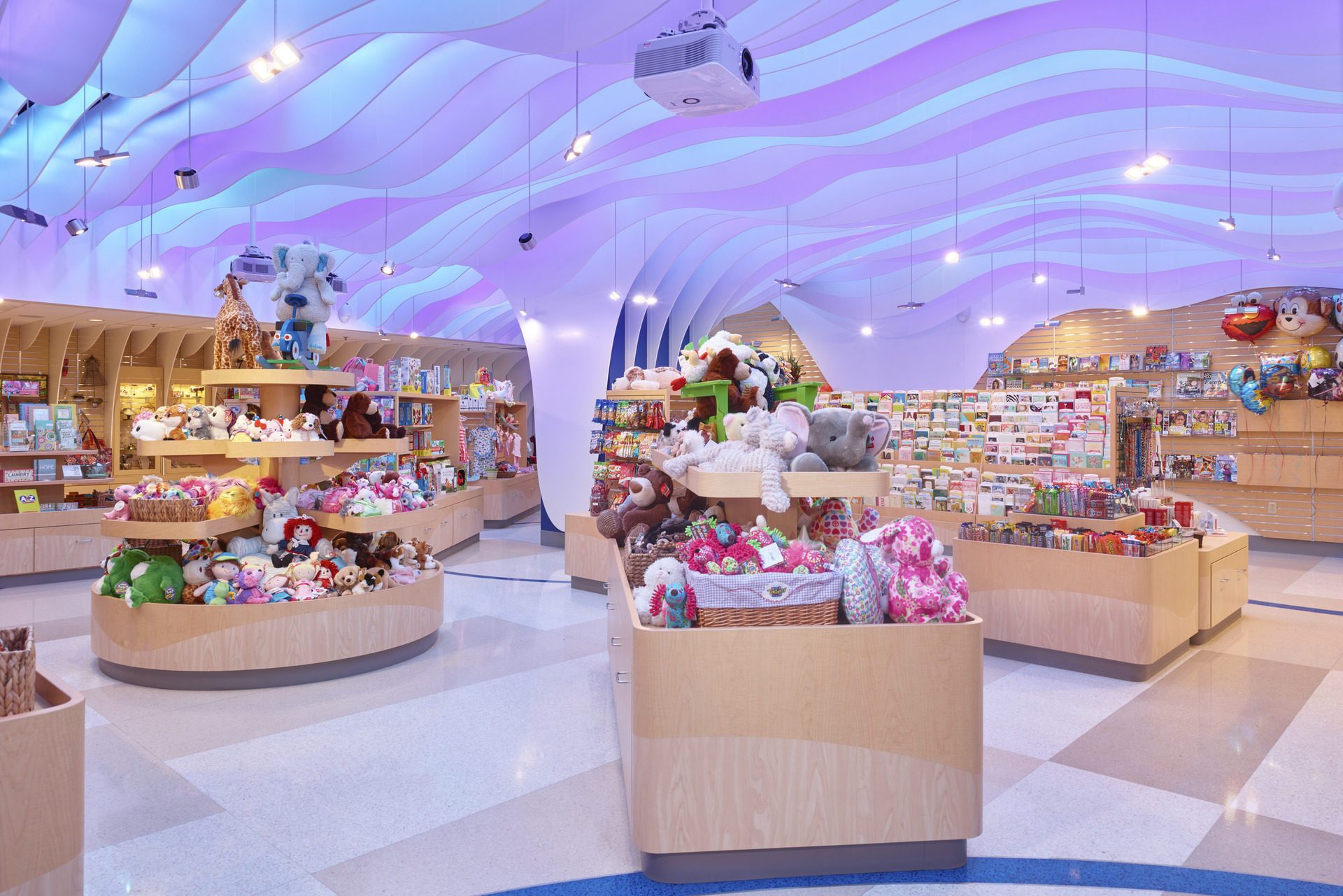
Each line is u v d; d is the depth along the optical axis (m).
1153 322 12.44
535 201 8.19
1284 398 10.98
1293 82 5.20
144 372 10.78
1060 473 8.44
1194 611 5.93
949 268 13.37
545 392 10.78
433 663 5.48
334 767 3.78
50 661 5.47
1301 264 10.53
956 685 2.91
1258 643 6.17
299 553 5.33
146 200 7.01
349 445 5.99
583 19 4.52
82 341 10.09
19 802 2.10
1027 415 8.75
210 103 5.74
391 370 10.04
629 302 12.27
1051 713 4.60
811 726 2.86
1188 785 3.65
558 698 4.77
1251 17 4.82
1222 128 7.14
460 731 4.24
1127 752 4.03
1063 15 5.32
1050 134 7.58
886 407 10.17
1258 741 4.18
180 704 4.63
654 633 2.82
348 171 6.27
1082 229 11.32
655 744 2.81
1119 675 5.27
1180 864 2.96
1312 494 11.00
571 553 8.08
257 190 7.28
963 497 9.23
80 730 2.23
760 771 2.84
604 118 6.40
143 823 3.23
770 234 11.41
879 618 3.01
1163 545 5.59
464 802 3.43
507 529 12.75
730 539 3.46
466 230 9.02
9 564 8.00
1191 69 5.99
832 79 5.88
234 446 5.11
